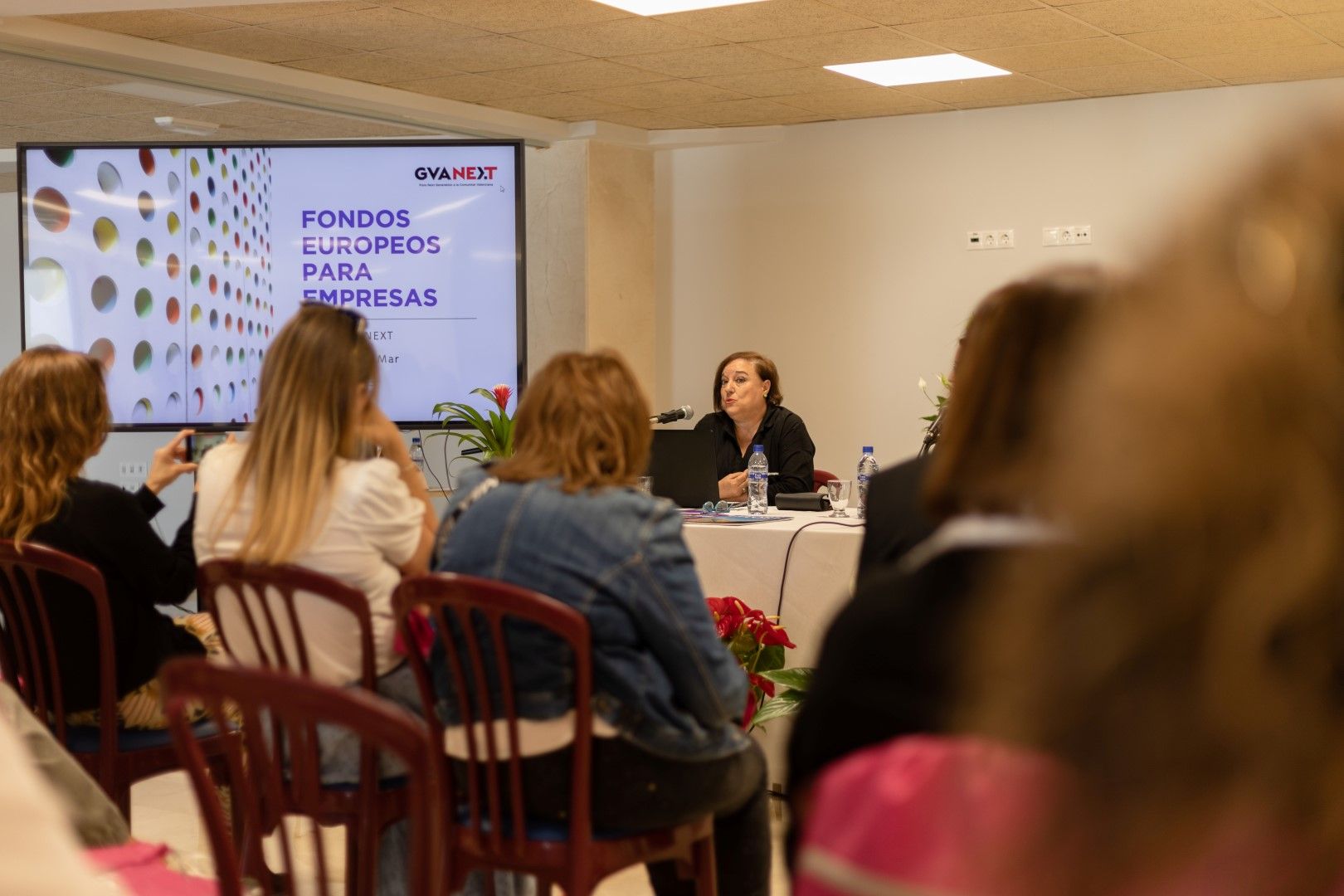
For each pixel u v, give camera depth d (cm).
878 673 71
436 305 606
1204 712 34
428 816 131
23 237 568
